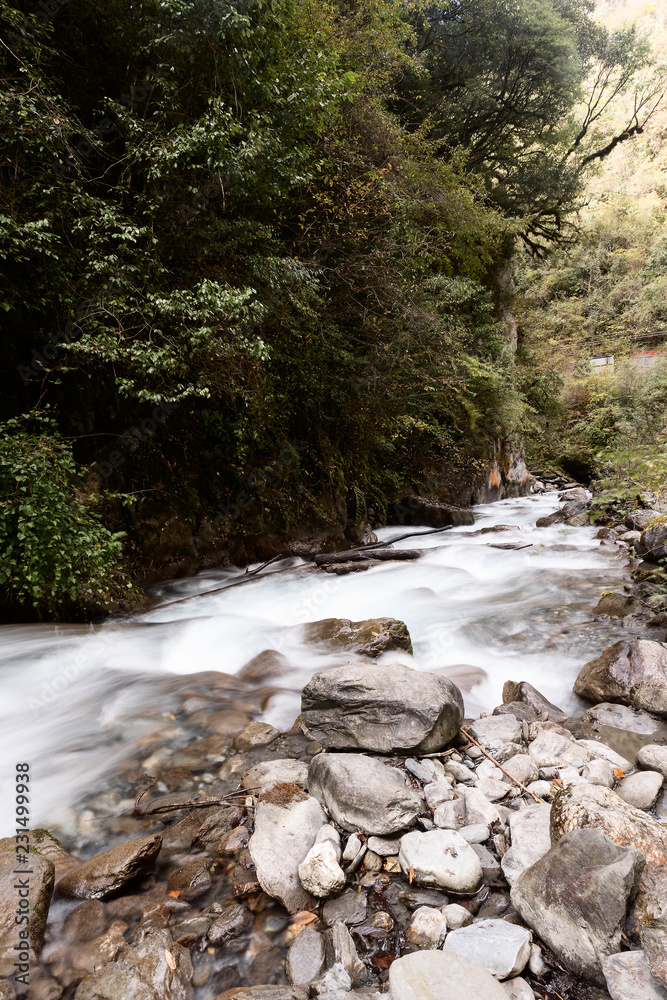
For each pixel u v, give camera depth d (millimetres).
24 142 4180
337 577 7328
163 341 5234
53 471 4445
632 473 6273
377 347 9062
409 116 12305
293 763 2787
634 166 38656
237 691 3879
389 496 11812
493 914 1859
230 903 2012
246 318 5215
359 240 8062
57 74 5246
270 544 7988
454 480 14156
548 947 1687
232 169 5094
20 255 4336
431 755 2719
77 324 4957
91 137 4809
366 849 2170
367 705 2840
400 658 4273
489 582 6633
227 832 2365
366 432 10148
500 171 16625
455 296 9867
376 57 8602
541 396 21016
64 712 3627
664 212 33469
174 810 2572
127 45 5363
